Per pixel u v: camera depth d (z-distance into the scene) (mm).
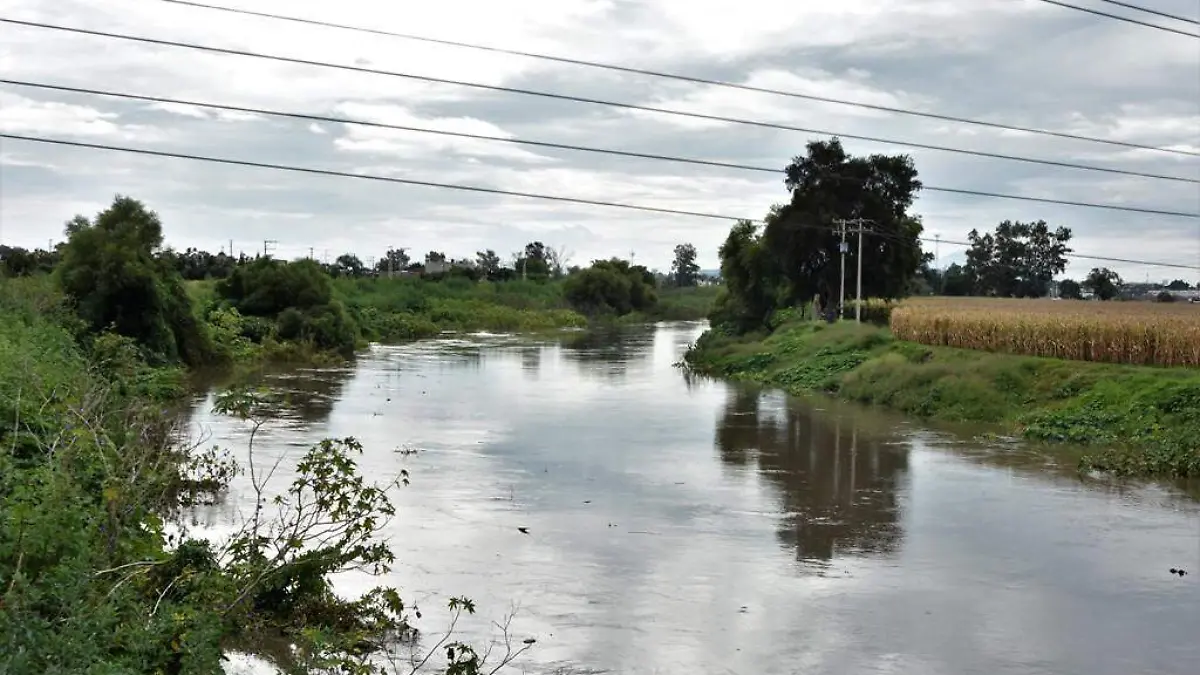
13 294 29062
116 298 34531
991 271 94688
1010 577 12445
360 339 53812
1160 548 13891
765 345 44750
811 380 35531
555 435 23125
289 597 10109
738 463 19953
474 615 10633
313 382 34500
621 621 10570
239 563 9906
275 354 43781
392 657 9414
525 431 23672
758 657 9680
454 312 79750
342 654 9281
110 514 8664
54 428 11344
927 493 17250
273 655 8969
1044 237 93688
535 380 37000
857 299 48562
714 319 63375
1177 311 41156
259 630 9469
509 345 59219
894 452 21516
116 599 7504
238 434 21703
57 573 6930
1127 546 13953
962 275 96125
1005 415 26141
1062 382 26719
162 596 8258
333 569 10398
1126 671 9547
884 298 54281
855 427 25406
